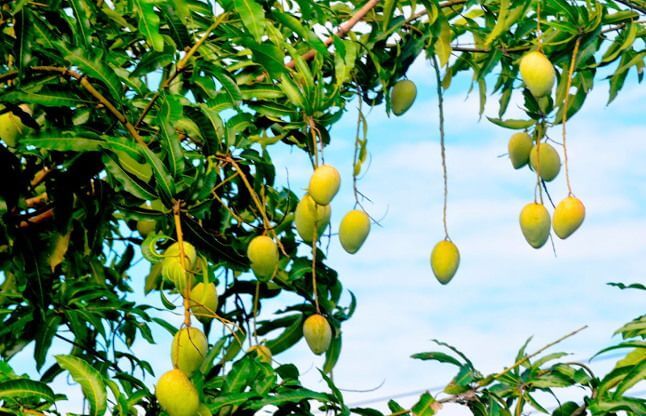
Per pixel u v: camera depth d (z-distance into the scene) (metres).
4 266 3.28
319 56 3.00
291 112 3.14
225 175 3.39
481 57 4.08
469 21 3.90
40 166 3.31
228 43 3.39
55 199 2.96
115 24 3.49
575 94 3.85
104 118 2.88
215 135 2.89
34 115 3.22
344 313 3.78
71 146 2.55
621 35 3.75
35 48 2.75
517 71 3.93
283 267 3.73
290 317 3.80
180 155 2.56
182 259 2.39
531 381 3.04
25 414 2.45
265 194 3.54
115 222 4.21
